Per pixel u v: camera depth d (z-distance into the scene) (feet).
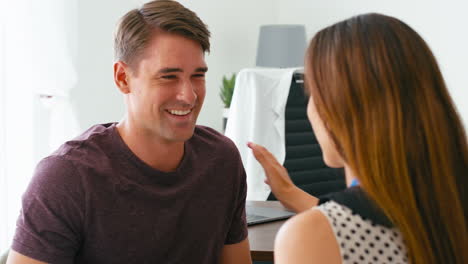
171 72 4.46
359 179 2.82
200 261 5.05
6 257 4.99
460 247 2.77
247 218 6.26
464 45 13.48
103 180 4.54
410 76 2.79
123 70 4.66
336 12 16.05
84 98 12.41
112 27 12.75
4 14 10.20
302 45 15.31
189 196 4.88
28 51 10.57
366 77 2.79
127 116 4.74
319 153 9.16
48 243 4.38
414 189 2.78
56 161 4.50
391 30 2.86
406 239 2.74
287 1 17.29
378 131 2.76
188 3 15.05
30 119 10.62
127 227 4.59
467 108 13.52
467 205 2.84
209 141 5.22
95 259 4.63
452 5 13.62
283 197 5.69
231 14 16.20
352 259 2.73
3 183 10.26
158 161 4.76
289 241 2.78
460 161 2.86
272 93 8.64
